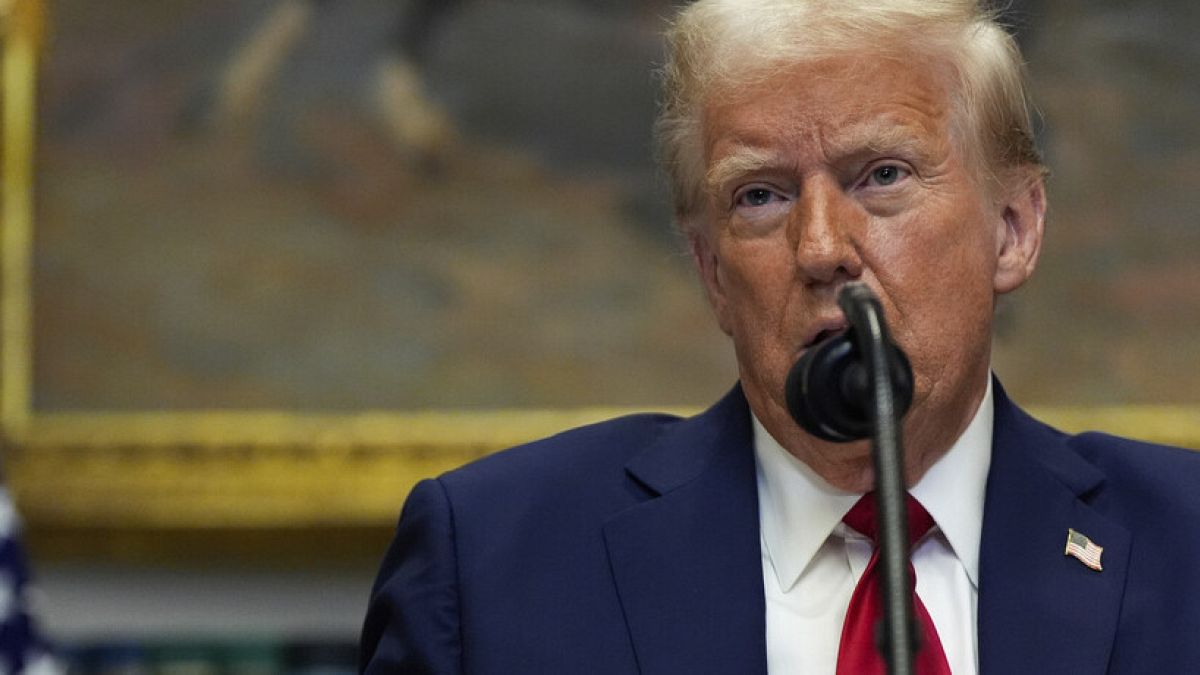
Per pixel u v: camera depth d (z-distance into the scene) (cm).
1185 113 729
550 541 338
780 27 310
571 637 324
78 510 707
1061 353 723
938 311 311
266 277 730
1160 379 721
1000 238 337
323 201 733
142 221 730
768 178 312
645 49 732
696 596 327
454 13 739
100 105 732
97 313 726
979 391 332
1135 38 733
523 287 730
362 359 726
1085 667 308
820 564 331
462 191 736
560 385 728
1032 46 735
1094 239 726
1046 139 730
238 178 732
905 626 222
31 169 726
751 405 332
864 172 311
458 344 729
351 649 709
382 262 730
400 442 718
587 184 738
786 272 309
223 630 707
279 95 737
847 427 244
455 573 336
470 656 326
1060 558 323
